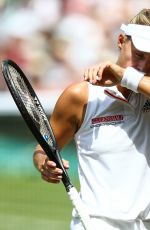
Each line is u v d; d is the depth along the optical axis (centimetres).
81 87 1170
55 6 4175
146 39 1120
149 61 1126
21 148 3947
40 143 1148
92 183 1159
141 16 1149
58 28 4153
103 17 4125
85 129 1168
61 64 4131
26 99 1180
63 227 2492
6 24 4188
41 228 2477
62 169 1163
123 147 1150
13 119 3962
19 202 3022
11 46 4175
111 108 1153
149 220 1168
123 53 1145
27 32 4166
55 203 2995
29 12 4191
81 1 4141
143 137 1157
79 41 4134
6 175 3828
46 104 4009
